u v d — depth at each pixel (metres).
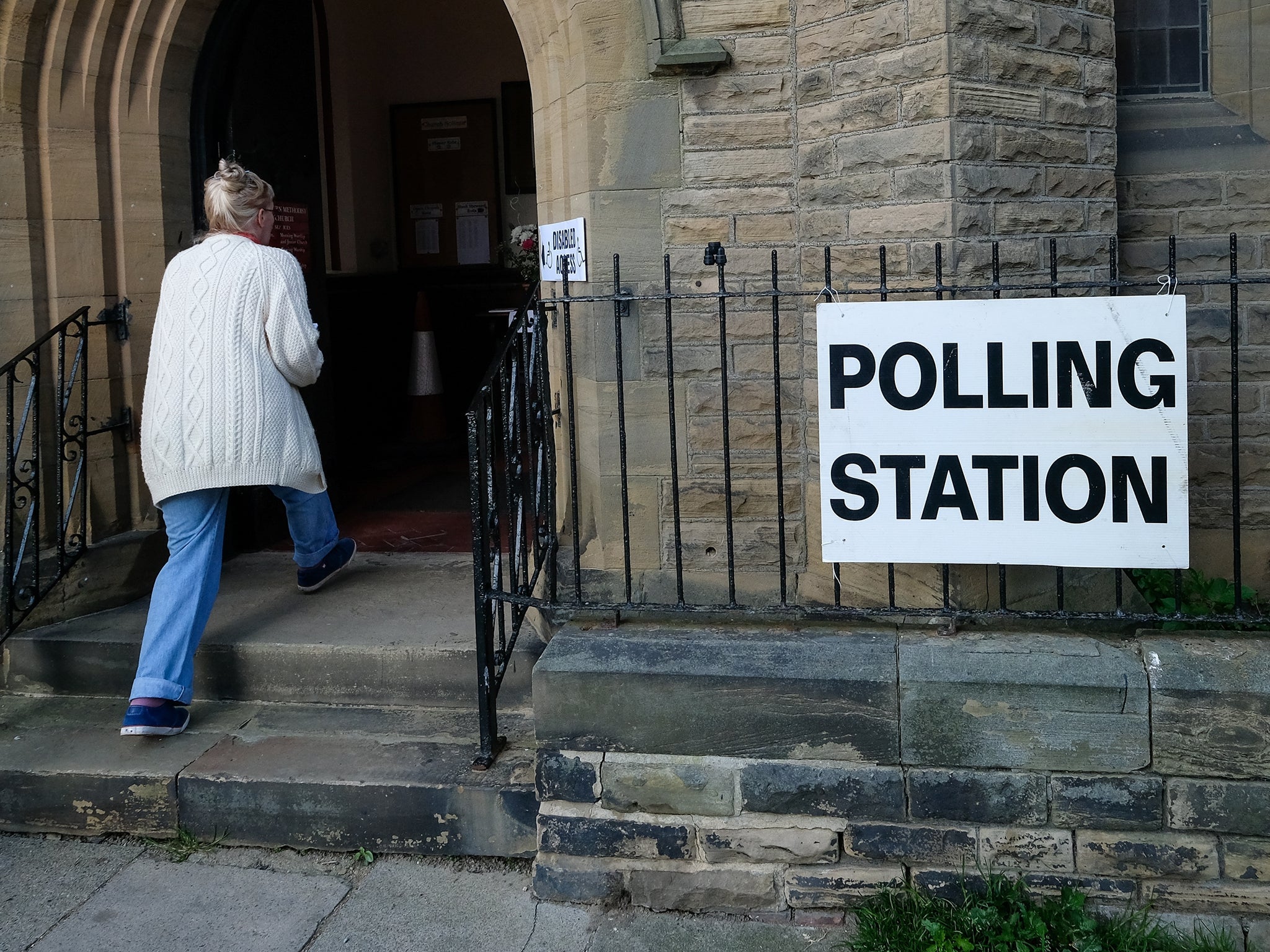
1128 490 2.83
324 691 3.79
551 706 3.03
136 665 3.93
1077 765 2.81
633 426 3.62
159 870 3.22
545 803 3.09
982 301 2.86
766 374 3.55
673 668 2.98
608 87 3.53
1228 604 3.67
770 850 2.97
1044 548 2.89
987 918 2.73
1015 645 2.96
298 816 3.27
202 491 3.59
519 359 3.61
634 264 3.57
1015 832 2.86
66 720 3.76
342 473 6.97
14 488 3.86
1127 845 2.80
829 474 2.99
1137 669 2.80
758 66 3.47
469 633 3.85
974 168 3.12
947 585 2.97
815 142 3.41
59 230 4.17
